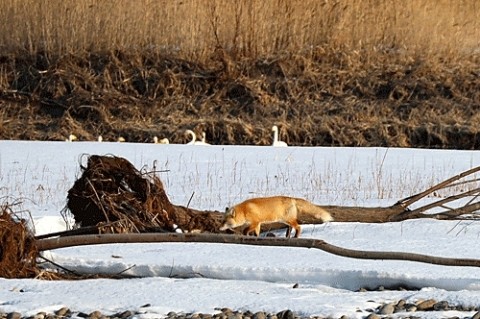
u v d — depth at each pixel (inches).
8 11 2896.2
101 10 2901.1
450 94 2805.1
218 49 2893.7
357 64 2891.2
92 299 760.3
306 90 2829.7
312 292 783.7
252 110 2765.7
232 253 934.4
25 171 1605.6
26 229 897.5
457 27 2952.8
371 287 820.6
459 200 1309.1
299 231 1048.2
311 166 1717.5
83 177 1056.2
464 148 2593.5
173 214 1066.7
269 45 2938.0
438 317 694.5
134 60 2881.4
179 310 725.3
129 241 865.5
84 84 2822.3
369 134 2637.8
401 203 1139.3
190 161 1800.0
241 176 1565.0
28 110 2763.3
